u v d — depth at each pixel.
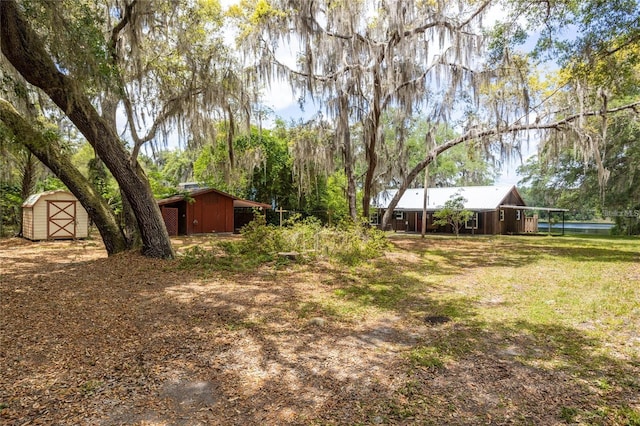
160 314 5.08
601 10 9.94
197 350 3.86
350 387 3.09
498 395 2.95
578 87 11.48
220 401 2.85
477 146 15.55
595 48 10.40
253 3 11.66
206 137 10.83
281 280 7.54
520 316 5.15
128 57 9.41
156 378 3.22
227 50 10.04
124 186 9.11
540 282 7.61
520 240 19.27
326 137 14.80
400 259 10.99
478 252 13.27
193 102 9.58
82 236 15.70
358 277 8.09
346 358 3.71
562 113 14.28
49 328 4.38
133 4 8.41
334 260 9.68
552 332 4.45
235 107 11.76
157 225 9.45
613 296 6.19
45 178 20.62
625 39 10.00
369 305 5.80
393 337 4.36
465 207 24.38
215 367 3.47
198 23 9.30
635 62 10.16
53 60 7.36
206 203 20.42
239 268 8.53
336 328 4.68
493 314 5.28
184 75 9.55
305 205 23.52
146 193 9.38
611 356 3.69
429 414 2.67
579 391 2.99
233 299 5.96
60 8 6.61
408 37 11.97
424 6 11.98
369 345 4.08
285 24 11.84
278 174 23.86
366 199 14.81
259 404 2.82
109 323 4.63
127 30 8.94
